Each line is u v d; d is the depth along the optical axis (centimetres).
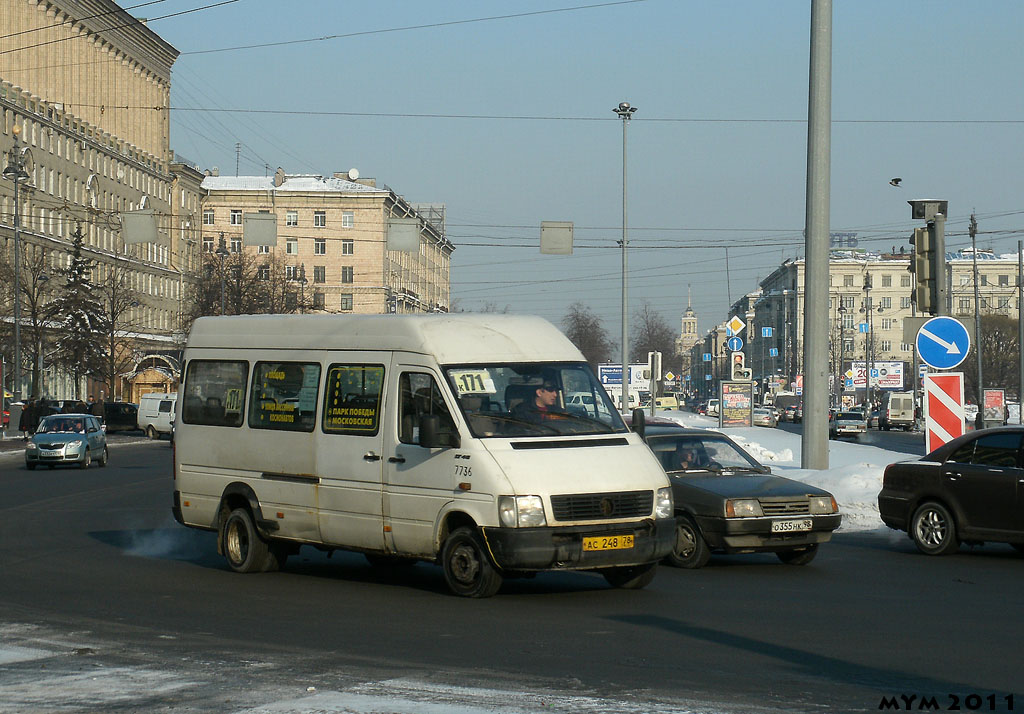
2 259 6706
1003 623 1037
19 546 1691
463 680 796
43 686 784
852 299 13625
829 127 2181
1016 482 1491
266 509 1377
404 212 11038
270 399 1391
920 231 1820
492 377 1229
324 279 10619
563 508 1145
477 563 1170
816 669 838
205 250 9775
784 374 13875
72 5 8200
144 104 9775
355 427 1289
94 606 1142
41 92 7819
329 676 809
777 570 1423
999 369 9075
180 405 1511
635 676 811
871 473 2061
